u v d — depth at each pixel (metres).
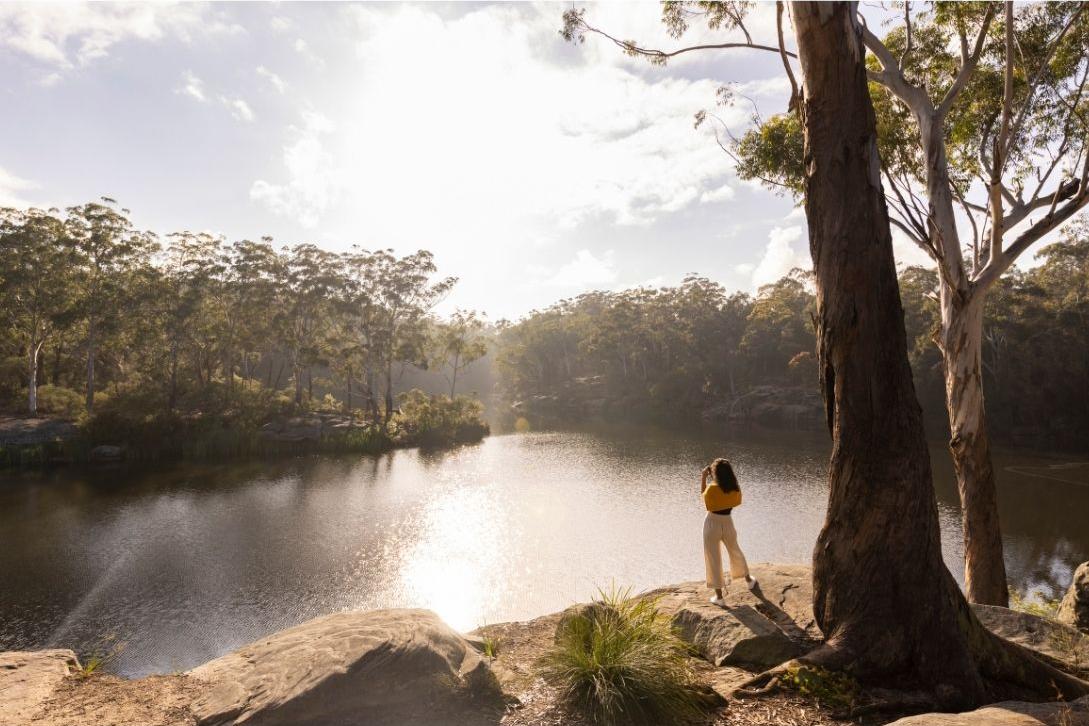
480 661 4.20
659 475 36.66
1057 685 4.30
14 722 3.49
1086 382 47.47
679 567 19.72
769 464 39.56
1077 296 50.44
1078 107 10.16
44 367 59.59
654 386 80.75
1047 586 17.91
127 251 50.41
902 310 4.55
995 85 10.63
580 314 105.88
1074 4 9.59
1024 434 48.47
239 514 26.97
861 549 4.39
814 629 4.74
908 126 11.20
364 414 60.53
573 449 48.47
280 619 15.67
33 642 14.16
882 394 4.43
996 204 9.03
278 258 60.81
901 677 4.12
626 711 3.62
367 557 20.92
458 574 19.22
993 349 51.34
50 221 47.69
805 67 4.67
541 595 17.53
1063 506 26.98
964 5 9.37
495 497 30.66
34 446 40.62
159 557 20.78
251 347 61.22
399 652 3.91
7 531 23.91
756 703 3.91
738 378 82.50
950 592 4.29
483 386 121.50
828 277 4.61
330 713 3.62
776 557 20.45
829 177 4.60
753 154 11.84
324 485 33.84
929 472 4.45
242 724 3.46
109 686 4.01
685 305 88.81
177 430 45.84
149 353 56.72
